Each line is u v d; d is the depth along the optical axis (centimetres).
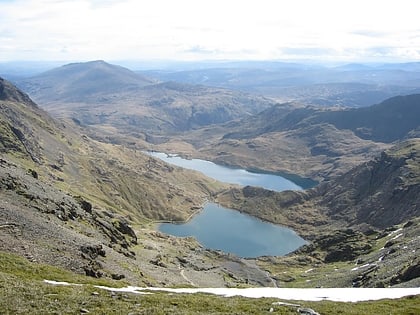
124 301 5169
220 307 5356
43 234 9300
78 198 18575
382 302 6506
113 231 17275
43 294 4881
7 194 11844
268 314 5166
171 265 18350
